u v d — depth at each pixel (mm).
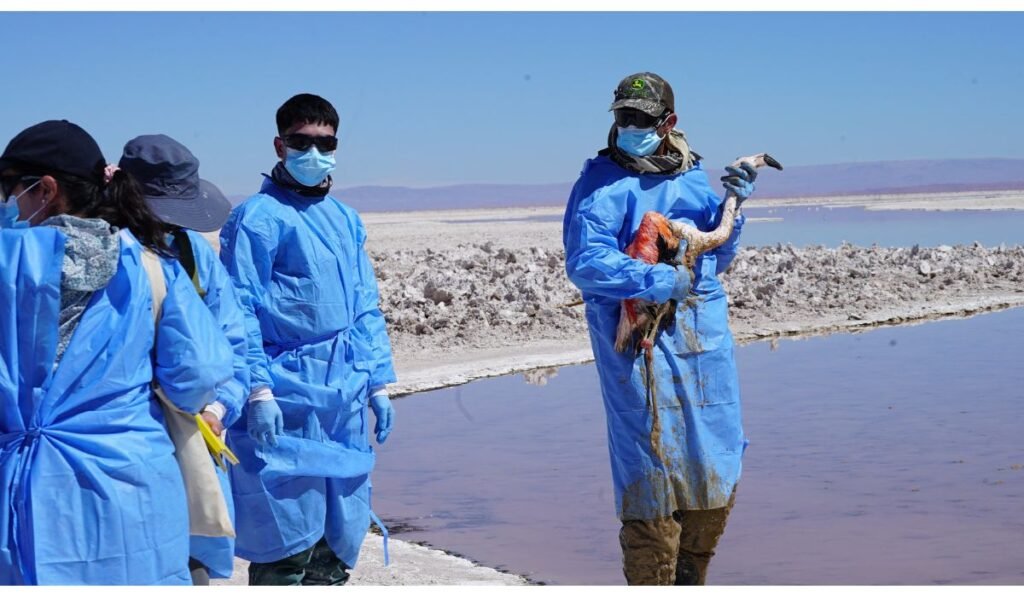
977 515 6895
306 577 5195
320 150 4906
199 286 3904
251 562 5039
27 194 3402
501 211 151250
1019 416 9578
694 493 5164
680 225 5145
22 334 3252
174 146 3982
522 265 19328
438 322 14047
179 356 3484
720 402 5234
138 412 3404
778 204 129375
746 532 6660
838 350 13086
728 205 5289
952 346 13188
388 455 8719
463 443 9062
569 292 15992
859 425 9336
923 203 99375
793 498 7340
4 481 3232
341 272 5043
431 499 7520
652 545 5129
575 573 6062
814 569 5953
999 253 21094
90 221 3330
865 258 20781
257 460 4855
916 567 5910
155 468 3391
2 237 3271
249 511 4895
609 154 5332
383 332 5289
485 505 7387
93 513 3264
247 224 4875
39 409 3262
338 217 5098
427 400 10742
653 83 5156
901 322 15180
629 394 5105
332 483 5035
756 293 16219
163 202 3939
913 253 21156
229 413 3906
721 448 5238
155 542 3369
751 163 5340
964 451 8461
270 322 4918
